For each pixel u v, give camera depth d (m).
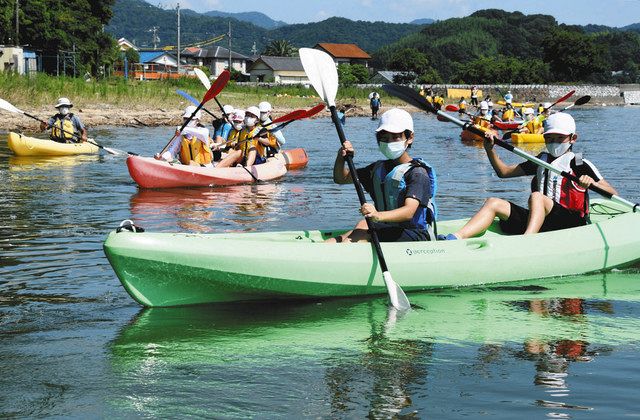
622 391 3.61
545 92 74.00
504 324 4.70
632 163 14.40
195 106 12.90
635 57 136.75
